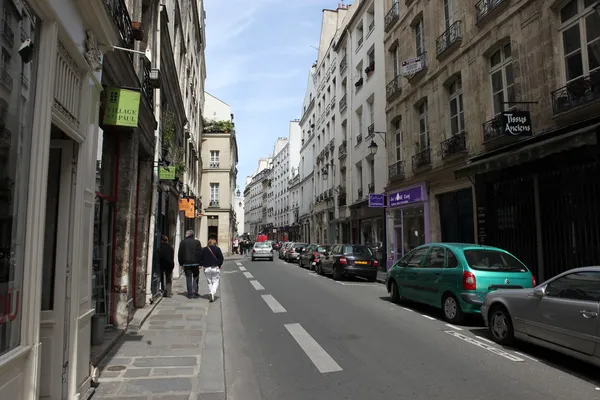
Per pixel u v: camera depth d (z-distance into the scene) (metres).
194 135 25.81
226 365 5.62
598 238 8.88
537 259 10.47
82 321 4.24
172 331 7.43
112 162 7.75
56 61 3.51
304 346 6.52
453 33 14.50
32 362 3.09
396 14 19.47
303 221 46.31
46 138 3.27
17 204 3.06
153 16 10.48
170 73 13.77
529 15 10.97
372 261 15.97
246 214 124.38
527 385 4.76
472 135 13.45
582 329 4.98
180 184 18.19
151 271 10.48
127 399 4.27
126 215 7.76
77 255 4.06
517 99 11.35
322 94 37.03
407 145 18.19
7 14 2.80
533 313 5.81
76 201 4.12
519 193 11.16
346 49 28.95
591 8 9.27
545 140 9.47
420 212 17.06
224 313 9.45
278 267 23.77
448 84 15.35
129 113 6.14
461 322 7.99
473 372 5.21
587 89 9.10
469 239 13.69
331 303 10.59
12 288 2.99
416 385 4.79
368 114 23.95
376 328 7.70
